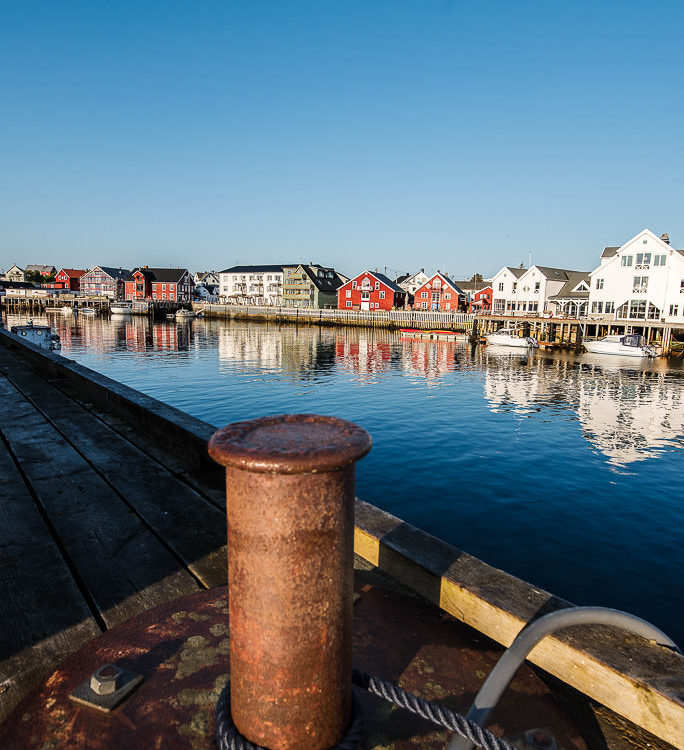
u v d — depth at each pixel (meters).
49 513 3.20
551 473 13.17
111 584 2.41
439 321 65.44
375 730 1.36
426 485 12.21
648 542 9.42
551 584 8.06
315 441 1.19
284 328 71.88
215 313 90.06
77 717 1.38
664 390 26.81
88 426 5.20
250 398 24.50
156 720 1.35
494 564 8.65
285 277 88.44
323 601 1.15
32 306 104.00
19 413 5.72
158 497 3.44
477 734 1.20
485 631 1.85
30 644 1.98
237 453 1.10
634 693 1.47
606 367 36.50
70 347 47.66
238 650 1.19
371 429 18.00
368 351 47.03
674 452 15.31
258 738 1.20
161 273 100.00
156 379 30.38
